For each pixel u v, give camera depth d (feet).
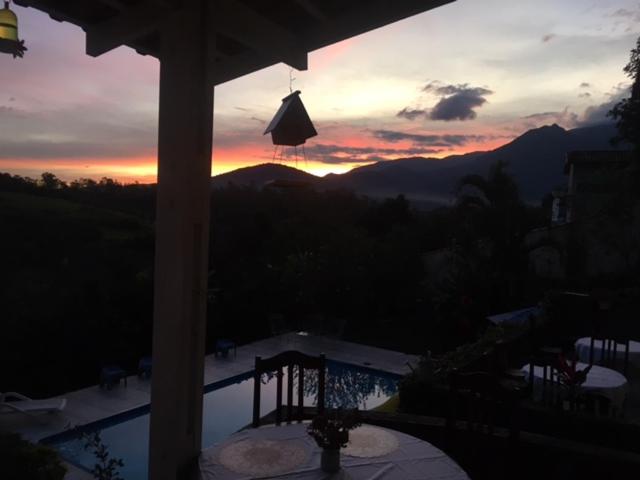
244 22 9.16
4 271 29.58
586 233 45.98
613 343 18.38
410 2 8.49
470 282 38.78
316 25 10.07
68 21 10.15
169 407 8.29
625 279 42.52
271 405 27.20
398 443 8.77
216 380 29.50
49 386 27.99
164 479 8.34
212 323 38.14
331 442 7.60
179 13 8.21
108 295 32.48
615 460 9.49
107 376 27.12
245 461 8.00
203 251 8.49
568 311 24.39
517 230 40.40
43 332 28.50
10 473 7.41
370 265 46.06
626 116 44.37
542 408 12.56
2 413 23.00
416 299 48.24
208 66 8.38
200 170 8.37
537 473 10.05
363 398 28.48
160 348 8.54
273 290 43.52
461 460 10.41
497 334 20.54
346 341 40.04
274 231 48.21
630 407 16.34
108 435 22.71
